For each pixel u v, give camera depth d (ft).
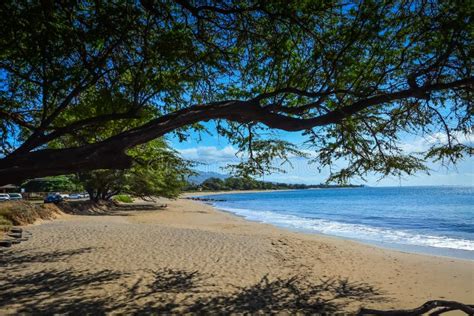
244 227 78.28
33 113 19.94
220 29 18.43
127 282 26.99
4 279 26.66
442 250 56.59
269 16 16.31
